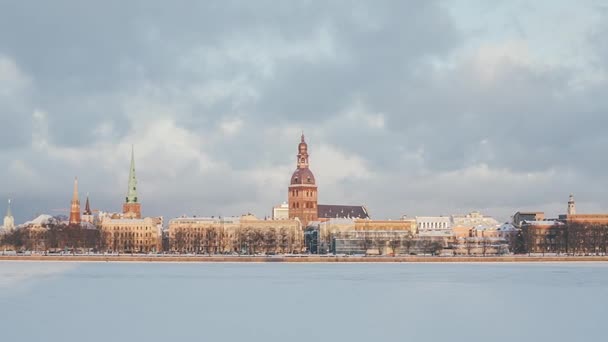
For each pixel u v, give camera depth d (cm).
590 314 15338
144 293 19862
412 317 14825
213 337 12469
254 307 16588
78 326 13625
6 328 13362
